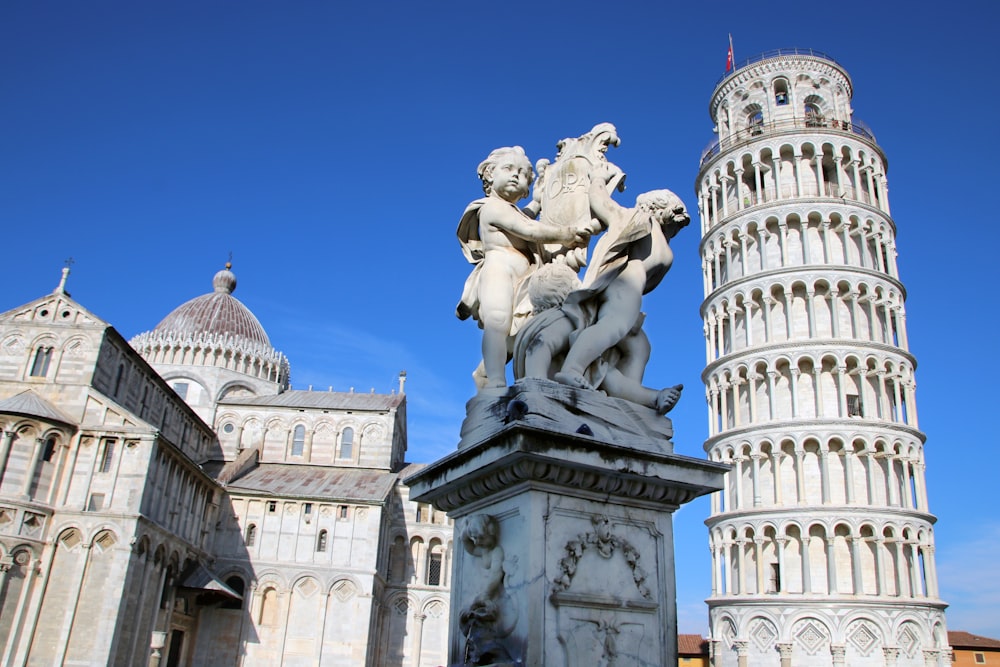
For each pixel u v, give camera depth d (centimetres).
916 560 4850
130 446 4750
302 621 6059
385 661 6750
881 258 5662
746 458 5300
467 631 391
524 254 518
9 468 4412
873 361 5316
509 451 375
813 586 4841
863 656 4562
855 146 5941
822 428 5078
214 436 7425
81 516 4481
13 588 4200
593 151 532
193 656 5828
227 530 6259
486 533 399
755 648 4788
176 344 7850
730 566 5191
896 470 5181
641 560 402
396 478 7181
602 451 391
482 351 486
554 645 358
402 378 9062
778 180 5919
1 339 4975
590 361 442
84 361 4969
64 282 5222
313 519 6384
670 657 393
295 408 7656
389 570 7056
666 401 449
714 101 6694
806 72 6262
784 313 5538
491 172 524
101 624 4253
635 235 472
